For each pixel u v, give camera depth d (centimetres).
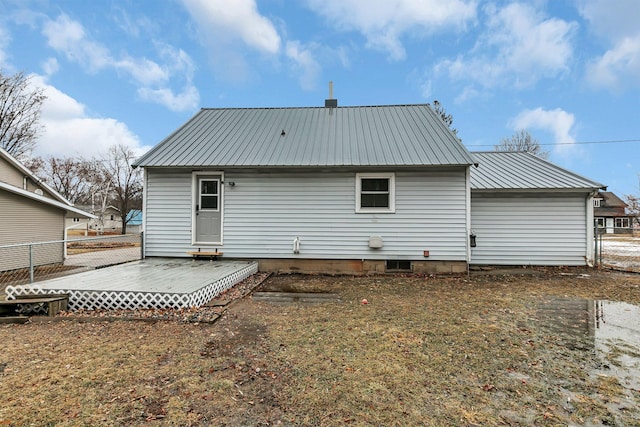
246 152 874
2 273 973
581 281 764
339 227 846
